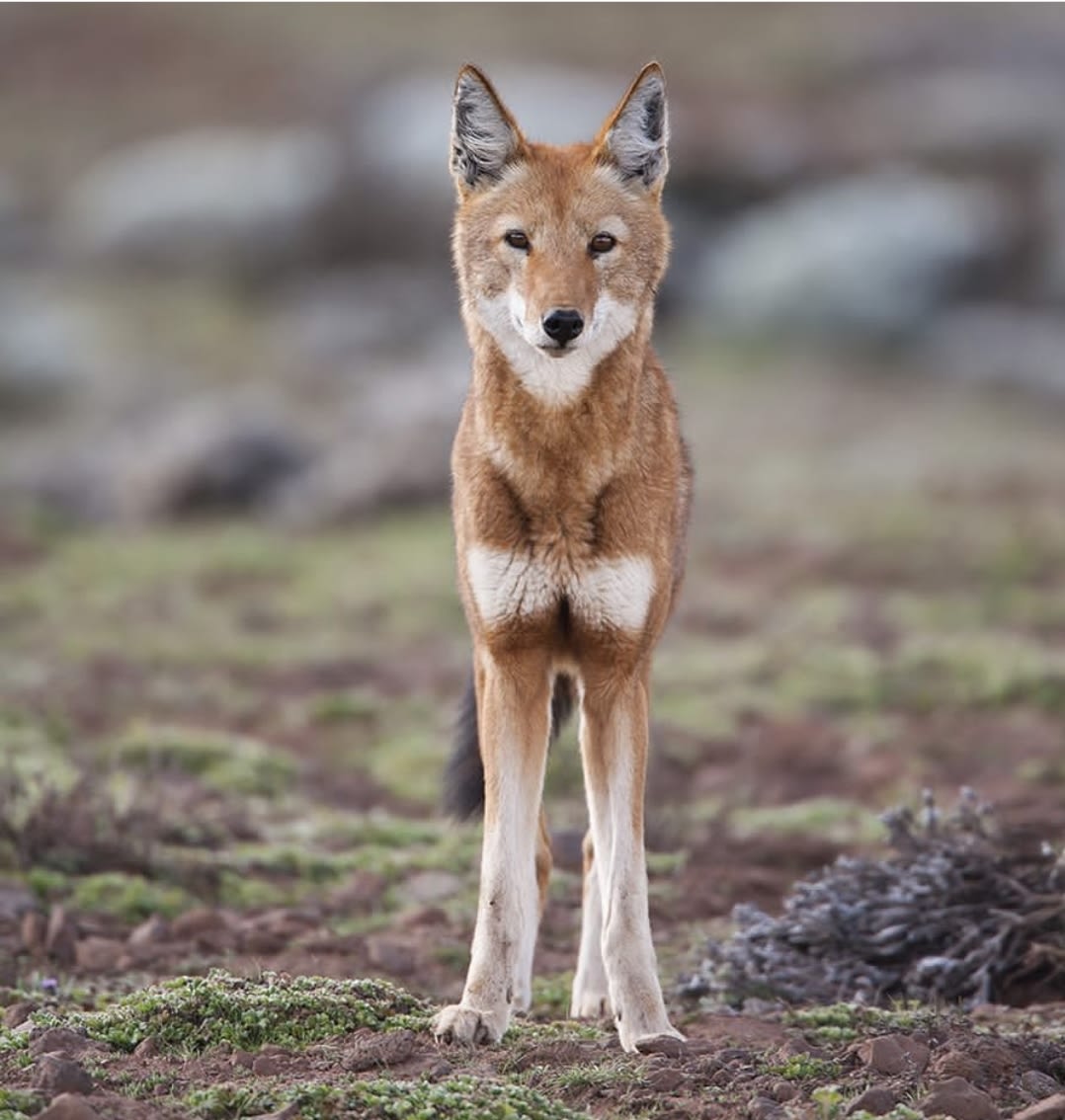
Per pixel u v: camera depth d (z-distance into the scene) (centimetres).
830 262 5750
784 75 8881
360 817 1888
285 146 7538
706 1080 1008
